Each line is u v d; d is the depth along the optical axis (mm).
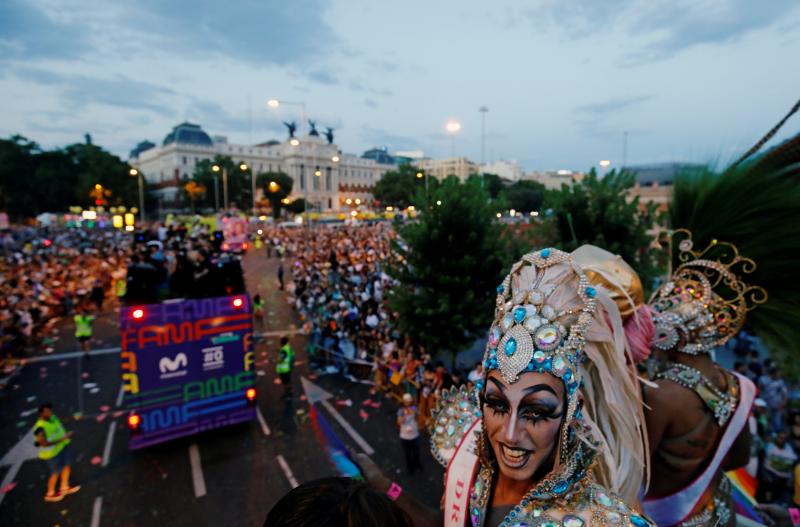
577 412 917
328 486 991
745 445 1564
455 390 1394
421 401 9523
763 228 1496
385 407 10742
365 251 30609
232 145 111875
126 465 8281
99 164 81000
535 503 899
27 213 77625
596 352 979
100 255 33656
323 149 116625
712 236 1594
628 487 1013
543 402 836
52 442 7375
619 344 996
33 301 17859
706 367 1549
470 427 1237
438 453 1292
